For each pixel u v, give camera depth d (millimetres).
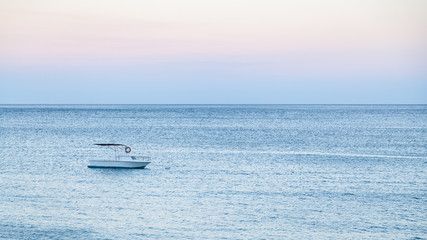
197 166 78812
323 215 48250
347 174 71125
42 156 90000
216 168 76688
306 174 71062
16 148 102625
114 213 48531
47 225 44531
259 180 66125
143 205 51688
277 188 60625
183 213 48688
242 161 85125
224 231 43375
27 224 44750
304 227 44562
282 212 49219
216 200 54094
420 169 75750
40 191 57750
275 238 41656
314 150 102312
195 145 112312
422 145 111625
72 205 51406
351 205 52000
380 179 66938
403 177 68500
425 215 48250
